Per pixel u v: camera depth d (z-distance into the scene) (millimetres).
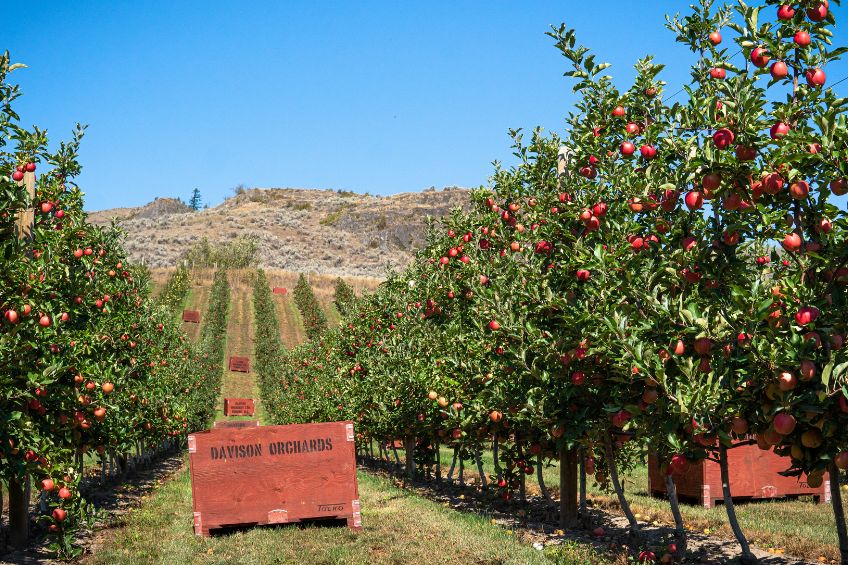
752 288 5660
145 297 19328
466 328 13008
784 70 5645
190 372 31250
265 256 130125
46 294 9031
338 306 74000
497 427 11547
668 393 6234
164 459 27453
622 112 7750
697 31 7051
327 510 10625
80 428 10711
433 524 10562
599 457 12109
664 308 6340
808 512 12352
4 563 8500
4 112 8250
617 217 8266
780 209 5676
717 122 5777
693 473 13570
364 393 20234
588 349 7715
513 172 11961
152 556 8844
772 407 5512
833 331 5414
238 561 8359
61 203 10734
